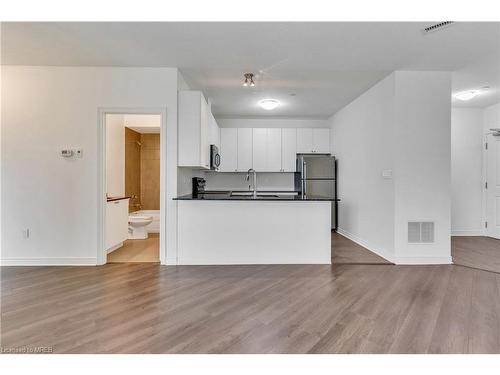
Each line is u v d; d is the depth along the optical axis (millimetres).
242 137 6184
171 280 3090
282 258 3742
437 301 2553
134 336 1977
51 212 3623
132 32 2740
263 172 6469
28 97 3590
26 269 3475
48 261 3629
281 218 3740
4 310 2361
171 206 3682
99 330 2053
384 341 1929
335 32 2719
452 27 2617
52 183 3617
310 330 2062
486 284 2979
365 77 3955
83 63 3492
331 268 3539
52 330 2053
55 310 2361
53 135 3609
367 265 3670
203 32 2725
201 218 3705
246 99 5051
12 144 3590
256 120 6531
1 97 3580
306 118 6531
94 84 3611
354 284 2973
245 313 2316
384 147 3984
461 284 2977
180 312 2330
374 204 4273
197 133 3684
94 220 3637
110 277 3188
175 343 1897
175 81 3625
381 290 2809
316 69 3652
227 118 6488
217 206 3711
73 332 2025
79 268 3525
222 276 3229
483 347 1863
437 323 2162
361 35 2777
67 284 2959
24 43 2971
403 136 3713
